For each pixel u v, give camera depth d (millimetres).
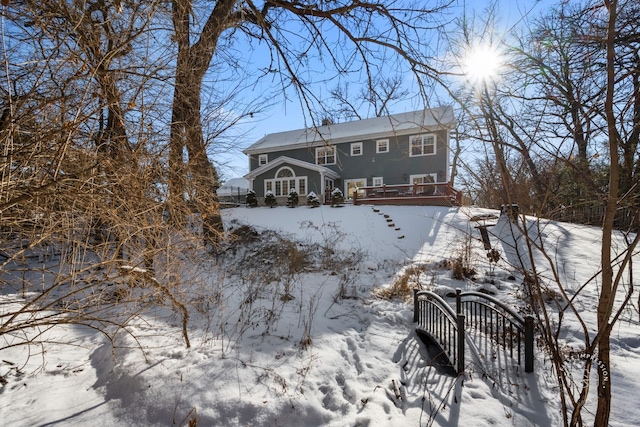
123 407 3064
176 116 4258
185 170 4348
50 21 2398
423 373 3717
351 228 13508
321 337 4418
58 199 2703
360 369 3809
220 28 4633
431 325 4492
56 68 2447
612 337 4395
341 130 24344
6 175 2402
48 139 2354
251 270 7410
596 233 9922
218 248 6910
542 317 5066
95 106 2852
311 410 3037
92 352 4047
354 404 3197
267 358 3781
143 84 3129
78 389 3332
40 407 3020
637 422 2816
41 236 2869
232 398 3080
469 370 3678
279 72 4695
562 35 1825
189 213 4539
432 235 12047
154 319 4621
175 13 3547
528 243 1899
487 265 7832
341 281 6820
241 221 13422
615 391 3270
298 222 14773
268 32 4355
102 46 2869
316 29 4805
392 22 4496
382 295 6223
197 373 3389
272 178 23984
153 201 3854
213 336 4180
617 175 1638
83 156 2918
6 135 2301
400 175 21234
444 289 6512
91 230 3633
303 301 5723
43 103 2262
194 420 2801
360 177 22609
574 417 1911
